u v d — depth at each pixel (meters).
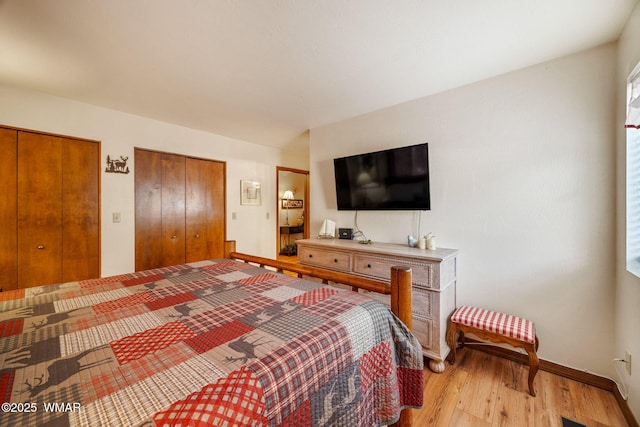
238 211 3.94
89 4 1.32
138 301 1.29
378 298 2.25
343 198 2.98
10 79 2.11
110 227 2.77
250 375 0.71
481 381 1.81
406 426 1.22
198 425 0.56
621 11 1.40
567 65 1.82
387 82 2.19
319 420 0.82
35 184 2.35
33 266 2.35
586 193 1.77
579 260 1.80
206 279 1.69
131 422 0.56
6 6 1.33
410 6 1.36
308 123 3.23
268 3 1.33
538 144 1.93
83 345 0.88
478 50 1.75
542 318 1.93
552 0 1.32
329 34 1.58
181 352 0.83
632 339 1.43
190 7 1.35
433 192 2.42
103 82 2.17
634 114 1.35
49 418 0.56
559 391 1.70
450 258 2.09
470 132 2.21
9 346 0.87
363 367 1.02
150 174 3.07
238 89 2.31
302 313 1.13
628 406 1.46
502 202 2.08
